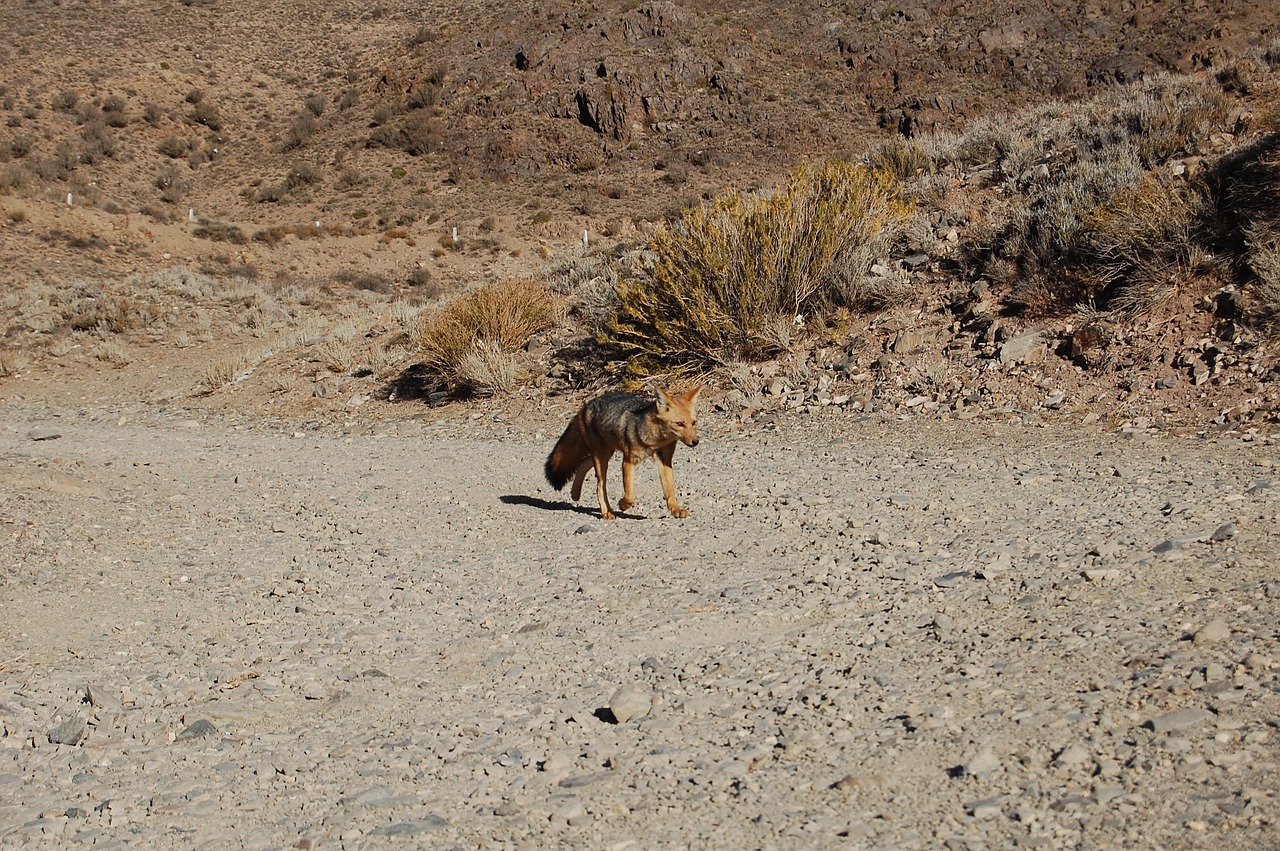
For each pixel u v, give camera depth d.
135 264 47.59
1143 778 3.70
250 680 6.07
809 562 7.28
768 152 72.25
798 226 16.55
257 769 4.84
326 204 70.31
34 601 7.85
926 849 3.47
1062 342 13.38
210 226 56.03
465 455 14.32
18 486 11.59
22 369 26.97
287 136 82.88
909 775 4.00
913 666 5.13
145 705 5.80
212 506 11.35
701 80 79.12
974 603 5.93
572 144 75.69
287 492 12.07
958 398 13.04
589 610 6.80
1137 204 13.88
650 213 63.91
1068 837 3.42
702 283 16.27
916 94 74.19
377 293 44.75
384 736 5.12
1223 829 3.30
